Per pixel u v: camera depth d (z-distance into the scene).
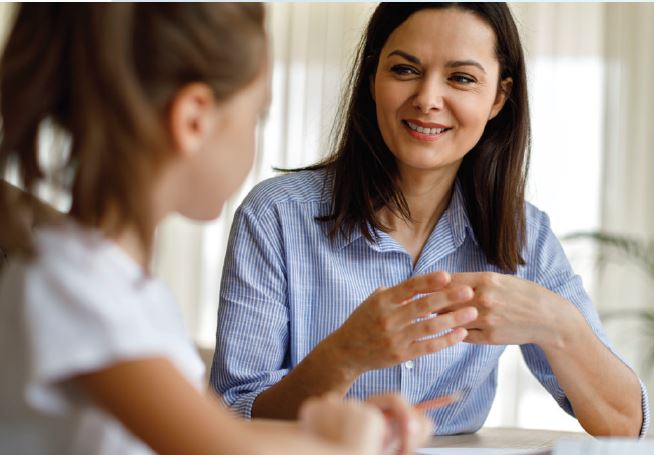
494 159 1.56
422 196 1.54
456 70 1.41
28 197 0.70
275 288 1.50
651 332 4.00
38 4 0.70
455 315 1.23
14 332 0.64
